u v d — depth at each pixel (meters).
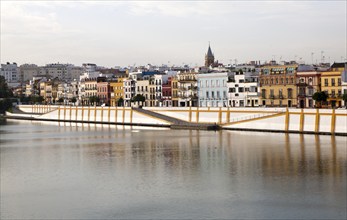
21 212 96.00
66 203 100.88
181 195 104.50
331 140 171.12
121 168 133.12
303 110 194.62
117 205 98.75
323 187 107.75
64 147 178.25
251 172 123.38
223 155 148.00
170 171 127.31
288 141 172.12
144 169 130.75
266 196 102.38
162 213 93.50
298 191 105.25
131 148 170.00
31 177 125.00
